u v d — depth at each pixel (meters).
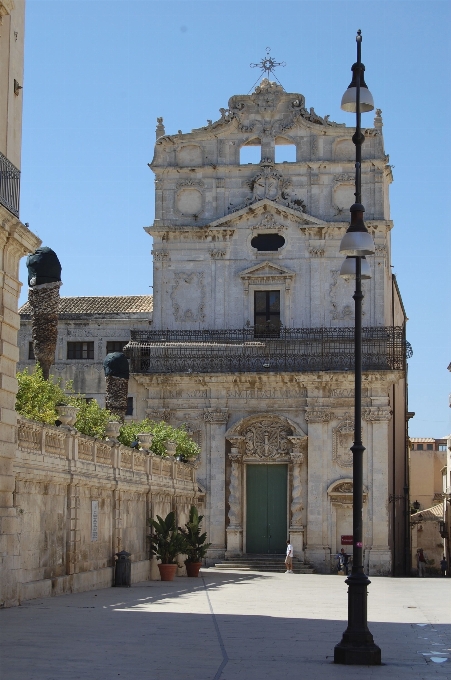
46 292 44.06
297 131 62.53
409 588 44.31
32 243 27.08
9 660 16.73
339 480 59.22
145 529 42.62
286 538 60.16
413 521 92.94
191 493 52.66
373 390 59.88
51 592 29.58
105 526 36.00
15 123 27.11
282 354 60.66
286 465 60.69
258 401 60.84
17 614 24.14
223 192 62.69
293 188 62.22
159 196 62.97
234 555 59.53
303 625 24.94
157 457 45.91
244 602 32.44
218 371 60.69
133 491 39.97
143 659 17.56
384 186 62.34
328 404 60.00
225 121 62.81
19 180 26.38
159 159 63.19
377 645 19.72
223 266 62.12
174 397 61.62
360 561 18.62
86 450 34.19
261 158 62.50
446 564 82.81
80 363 64.00
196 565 46.78
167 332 61.84
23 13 27.72
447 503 90.00
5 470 25.70
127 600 29.86
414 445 119.19
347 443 59.72
